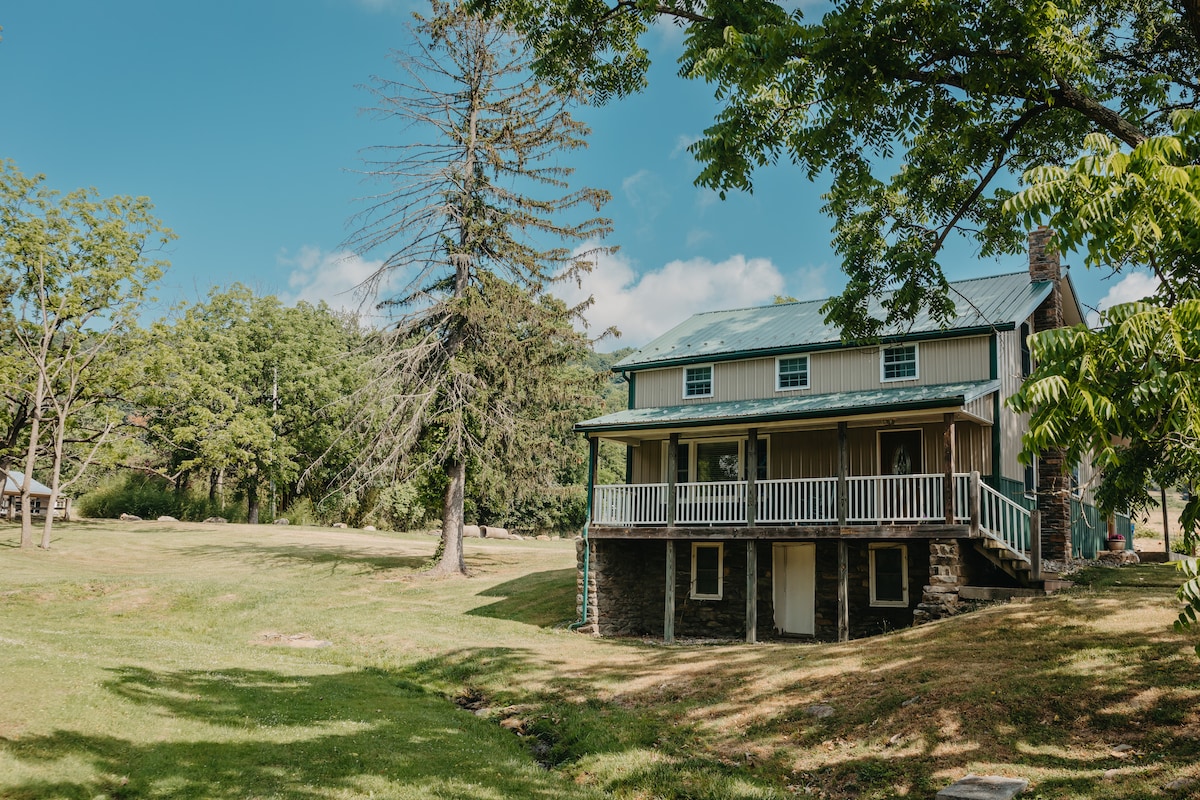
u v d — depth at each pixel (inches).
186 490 2263.8
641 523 849.5
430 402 1184.2
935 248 593.3
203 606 958.4
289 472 2111.2
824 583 828.6
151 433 1929.1
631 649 711.1
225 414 1907.0
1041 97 486.3
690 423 821.9
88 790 330.3
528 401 1230.3
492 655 666.8
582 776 411.8
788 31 443.2
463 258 1189.7
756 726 445.1
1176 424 237.8
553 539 2317.9
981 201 609.3
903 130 546.0
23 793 314.8
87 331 1540.4
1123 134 449.4
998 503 721.0
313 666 667.4
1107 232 264.8
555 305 1226.0
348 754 407.8
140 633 823.7
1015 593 640.4
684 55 516.1
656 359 995.3
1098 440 244.8
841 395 837.2
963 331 796.0
